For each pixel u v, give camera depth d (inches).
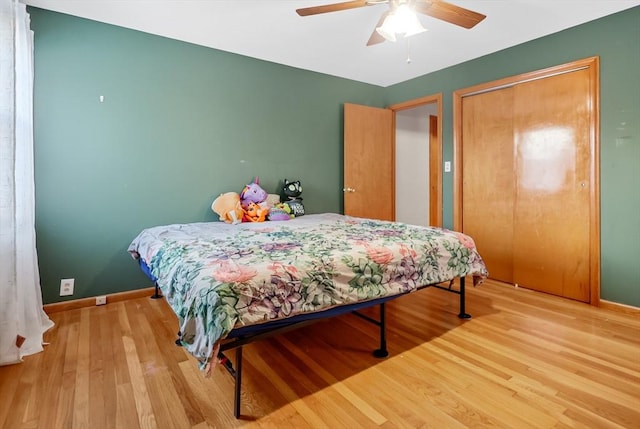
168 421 56.3
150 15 103.1
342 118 165.5
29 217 86.3
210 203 129.8
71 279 106.1
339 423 56.1
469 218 145.4
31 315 85.5
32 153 89.1
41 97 98.9
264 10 100.1
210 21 106.8
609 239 106.1
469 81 141.6
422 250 84.5
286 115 147.5
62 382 66.8
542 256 122.4
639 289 100.9
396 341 85.7
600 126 106.0
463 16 80.2
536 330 91.3
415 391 64.6
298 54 134.4
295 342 85.4
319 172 159.5
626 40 100.0
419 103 163.6
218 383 67.3
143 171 116.0
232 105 133.0
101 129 108.3
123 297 113.7
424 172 215.3
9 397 61.9
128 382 67.1
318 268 65.6
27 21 88.0
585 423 55.6
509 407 59.7
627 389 64.6
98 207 109.1
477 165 141.5
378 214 174.1
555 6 97.9
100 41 106.9
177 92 121.0
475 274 96.7
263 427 55.2
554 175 117.8
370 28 111.3
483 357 77.1
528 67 122.5
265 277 58.7
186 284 59.9
